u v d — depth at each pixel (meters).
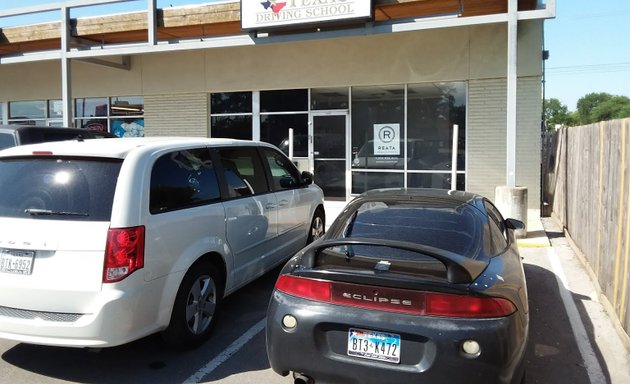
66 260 3.60
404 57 12.21
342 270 3.19
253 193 5.41
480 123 11.75
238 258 4.98
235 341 4.54
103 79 15.21
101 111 15.44
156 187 4.00
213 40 11.02
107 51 11.87
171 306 4.00
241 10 10.62
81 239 3.60
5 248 3.73
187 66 14.20
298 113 13.34
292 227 6.29
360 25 10.13
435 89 12.12
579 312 5.28
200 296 4.40
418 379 2.86
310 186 7.07
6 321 3.65
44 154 3.99
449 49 11.85
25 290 3.63
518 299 3.11
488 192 11.80
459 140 12.02
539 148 11.28
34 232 3.67
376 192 4.49
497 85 11.57
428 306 2.92
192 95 14.24
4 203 3.89
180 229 4.10
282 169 6.35
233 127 13.98
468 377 2.79
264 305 5.49
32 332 3.61
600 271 5.71
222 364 4.09
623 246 4.65
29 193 3.88
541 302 5.57
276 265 5.91
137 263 3.66
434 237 3.62
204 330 4.45
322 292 3.15
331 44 12.81
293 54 13.16
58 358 4.18
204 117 14.14
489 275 3.14
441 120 12.12
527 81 11.28
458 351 2.81
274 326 3.26
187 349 4.32
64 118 12.48
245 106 13.82
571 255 7.66
